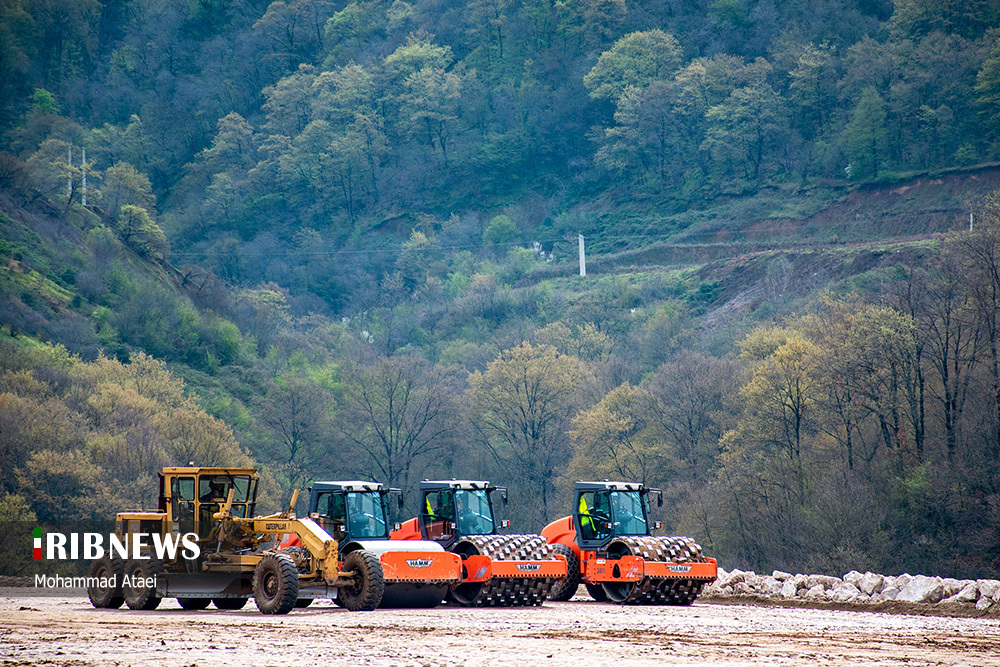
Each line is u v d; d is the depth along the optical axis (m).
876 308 112.12
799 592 51.12
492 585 45.53
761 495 109.19
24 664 25.12
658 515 129.25
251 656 26.72
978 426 101.62
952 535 94.88
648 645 29.97
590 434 145.25
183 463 140.75
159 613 40.41
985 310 103.81
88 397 149.25
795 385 119.69
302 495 158.75
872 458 108.44
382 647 28.78
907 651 29.53
